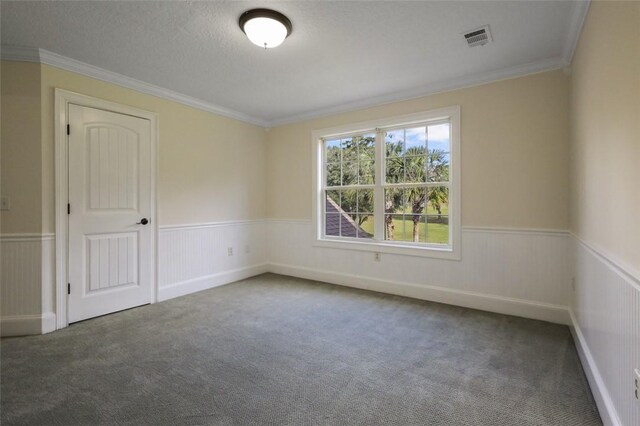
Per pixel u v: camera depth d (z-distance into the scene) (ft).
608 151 5.03
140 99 10.82
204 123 12.95
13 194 8.42
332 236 14.16
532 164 9.55
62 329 8.81
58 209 8.91
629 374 4.03
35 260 8.58
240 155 14.56
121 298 10.32
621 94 4.37
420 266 11.62
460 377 6.34
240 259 14.55
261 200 15.69
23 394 5.74
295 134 14.98
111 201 10.08
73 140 9.23
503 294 10.03
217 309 10.48
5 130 8.34
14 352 7.40
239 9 6.75
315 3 6.55
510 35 7.80
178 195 12.00
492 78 10.05
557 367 6.70
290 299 11.55
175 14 6.91
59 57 8.78
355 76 10.30
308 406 5.44
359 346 7.75
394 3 6.56
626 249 4.19
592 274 6.13
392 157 12.53
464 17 7.06
